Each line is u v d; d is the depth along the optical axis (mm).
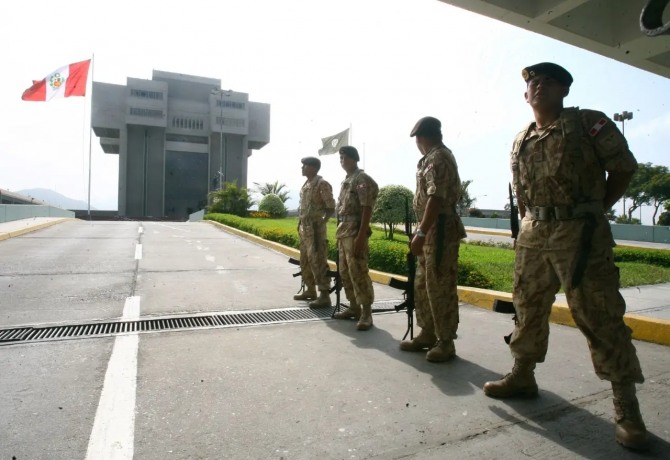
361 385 2824
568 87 2430
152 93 60406
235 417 2350
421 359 3369
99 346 3537
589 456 2004
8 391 2643
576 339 3932
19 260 8117
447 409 2482
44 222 16344
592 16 6078
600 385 2852
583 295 2250
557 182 2318
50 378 2852
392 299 5777
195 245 11914
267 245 12328
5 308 4711
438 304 3264
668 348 3742
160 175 62062
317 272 5070
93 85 59000
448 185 3225
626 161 2230
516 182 2588
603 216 2311
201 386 2762
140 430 2195
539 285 2484
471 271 6062
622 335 2195
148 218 52500
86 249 10094
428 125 3320
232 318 4551
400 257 7312
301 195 5285
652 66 6875
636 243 20016
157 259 8867
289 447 2053
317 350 3547
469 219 31250
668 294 5848
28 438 2105
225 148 66000
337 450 2029
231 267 8156
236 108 65562
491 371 3115
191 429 2213
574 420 2359
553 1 5426
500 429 2252
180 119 63469
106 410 2406
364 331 4160
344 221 4344
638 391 2760
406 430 2229
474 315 4914
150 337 3822
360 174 4262
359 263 4230
